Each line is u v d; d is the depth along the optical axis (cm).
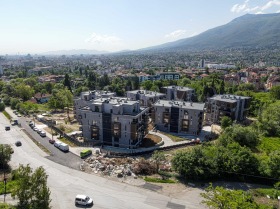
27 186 4406
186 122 10856
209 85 18100
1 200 5341
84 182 6309
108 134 9412
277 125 10794
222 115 12319
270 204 5503
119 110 9062
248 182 6544
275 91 17162
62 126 11262
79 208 5244
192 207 5341
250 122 12825
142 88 19975
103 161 7462
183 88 15912
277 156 6444
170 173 6856
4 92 18762
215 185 6331
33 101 17600
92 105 9481
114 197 5678
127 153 8300
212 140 10162
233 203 4106
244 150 6862
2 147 7050
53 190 5897
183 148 9081
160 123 11419
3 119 12862
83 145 9081
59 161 7594
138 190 5984
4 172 6303
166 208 5300
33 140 9531
